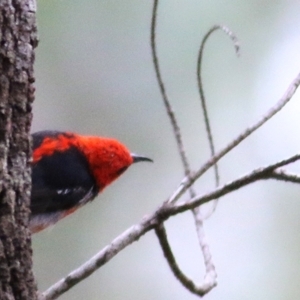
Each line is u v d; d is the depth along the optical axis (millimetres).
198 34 12266
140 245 12945
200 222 7324
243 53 12539
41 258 11398
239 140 6582
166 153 12641
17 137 4891
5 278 4883
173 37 12266
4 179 4832
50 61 12203
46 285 11258
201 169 6648
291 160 6207
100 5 12195
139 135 12531
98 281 12508
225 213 13359
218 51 12453
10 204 4879
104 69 12398
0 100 4766
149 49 12406
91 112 12398
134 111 12531
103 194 12422
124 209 12469
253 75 12609
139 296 12562
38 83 12211
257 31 12562
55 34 12094
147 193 12625
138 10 12312
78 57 12320
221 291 12672
